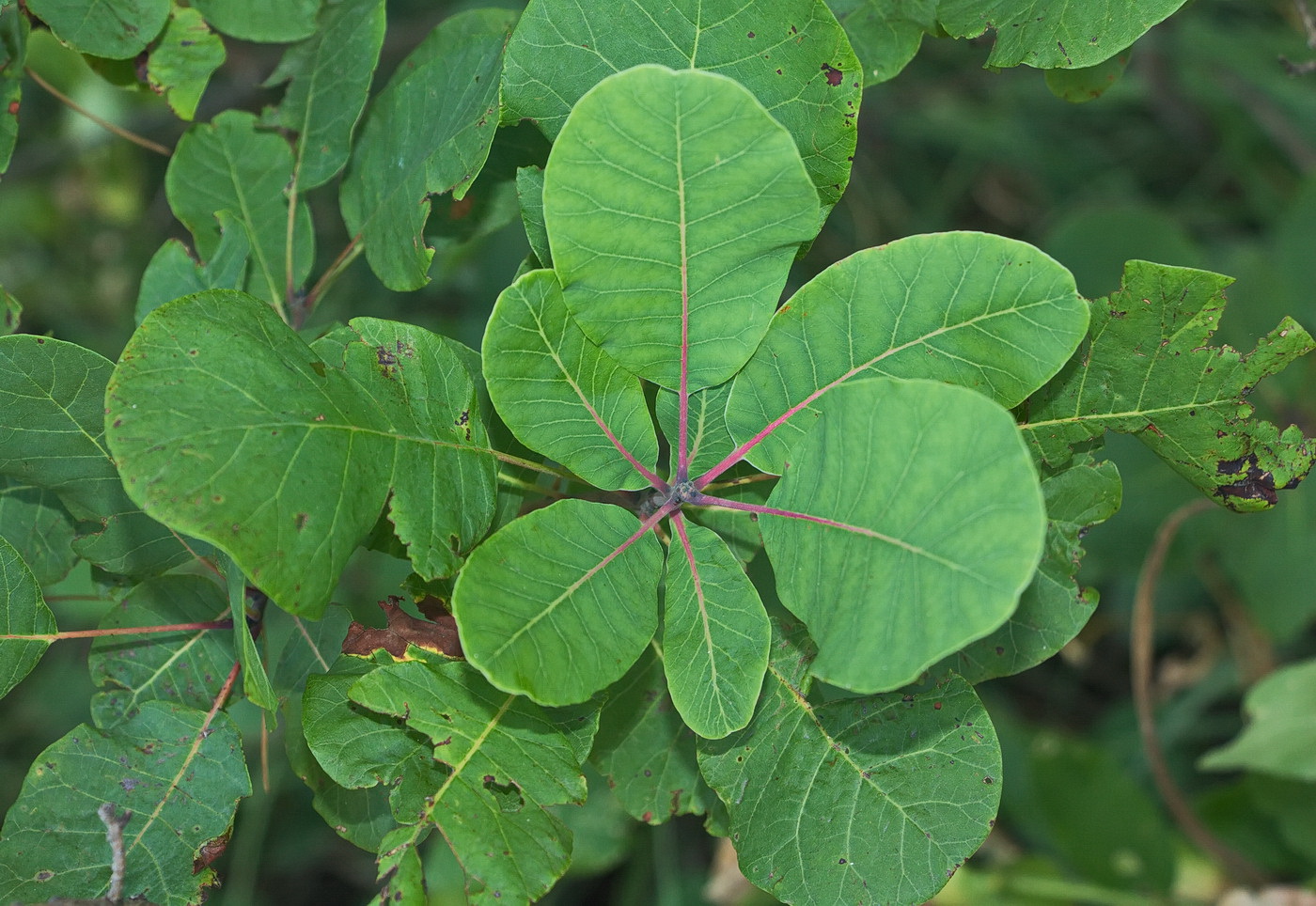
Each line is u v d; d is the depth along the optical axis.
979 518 0.43
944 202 1.40
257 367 0.47
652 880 1.14
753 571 0.58
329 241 1.06
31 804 0.51
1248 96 1.22
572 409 0.49
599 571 0.48
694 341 0.49
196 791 0.52
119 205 1.36
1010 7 0.54
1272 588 0.98
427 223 0.59
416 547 0.48
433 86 0.56
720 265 0.47
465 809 0.48
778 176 0.46
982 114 1.40
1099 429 0.52
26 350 0.52
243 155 0.60
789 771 0.51
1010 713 1.14
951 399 0.44
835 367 0.49
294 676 0.54
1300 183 1.10
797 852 0.50
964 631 0.42
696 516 0.53
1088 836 0.96
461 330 1.13
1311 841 0.91
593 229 0.46
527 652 0.46
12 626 0.51
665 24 0.49
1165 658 1.25
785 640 0.52
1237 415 0.51
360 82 0.58
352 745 0.50
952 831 0.50
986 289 0.48
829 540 0.46
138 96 1.25
